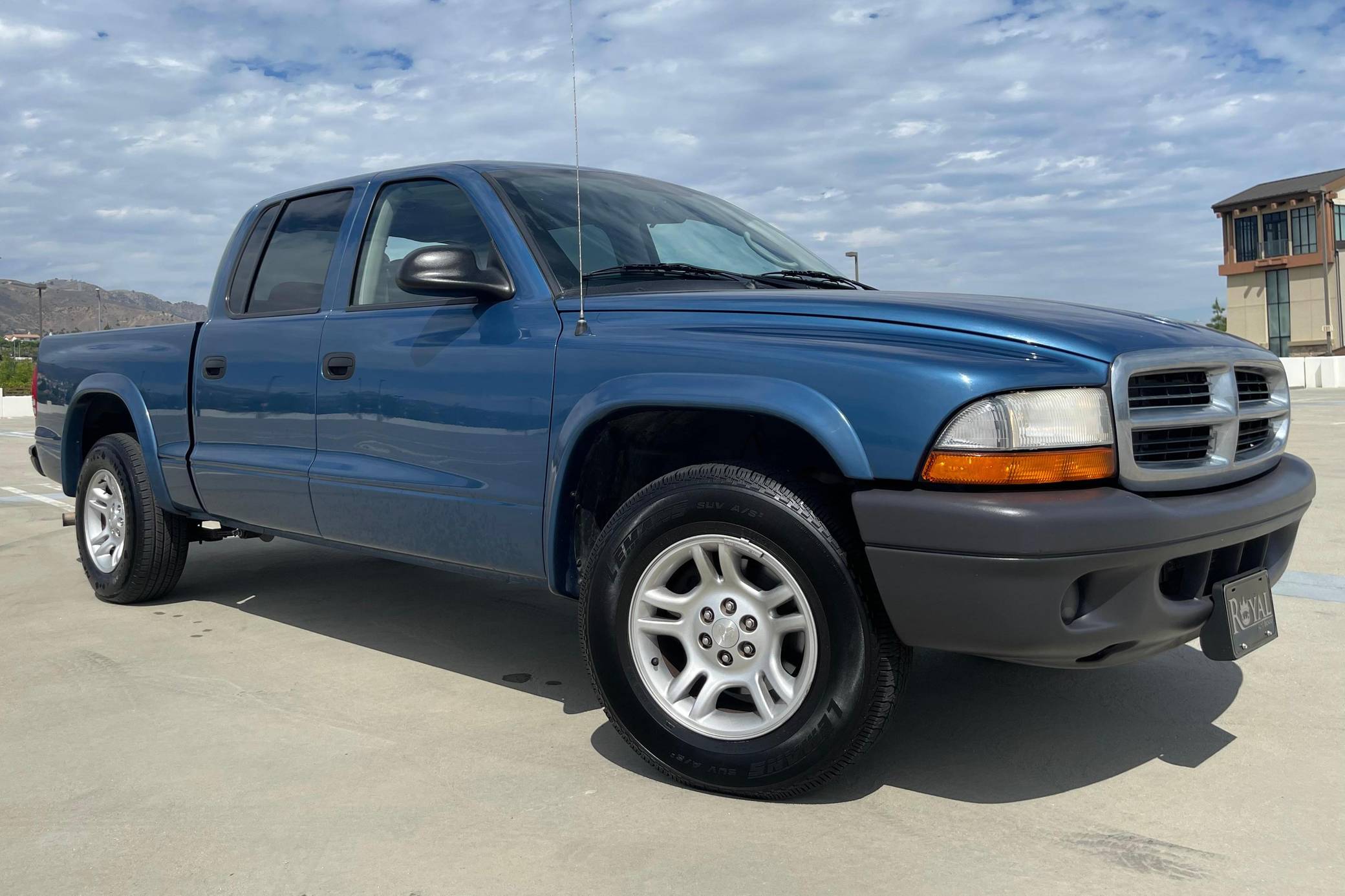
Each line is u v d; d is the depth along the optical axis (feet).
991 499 7.21
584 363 9.19
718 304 8.84
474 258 9.98
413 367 10.69
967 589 7.26
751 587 8.20
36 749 9.50
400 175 11.89
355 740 9.62
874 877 6.95
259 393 12.60
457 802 8.23
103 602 15.70
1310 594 14.19
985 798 8.20
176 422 14.06
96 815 8.07
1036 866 7.06
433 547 10.66
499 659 12.28
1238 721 9.73
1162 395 7.94
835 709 7.77
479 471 10.05
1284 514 8.71
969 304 8.29
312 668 11.93
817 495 7.91
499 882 6.94
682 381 8.36
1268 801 8.05
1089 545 7.14
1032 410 7.32
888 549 7.49
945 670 11.50
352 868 7.16
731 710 8.54
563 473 9.21
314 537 12.33
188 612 14.82
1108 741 9.34
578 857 7.28
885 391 7.55
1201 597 8.15
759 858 7.23
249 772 8.88
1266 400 9.18
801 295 8.77
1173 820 7.76
